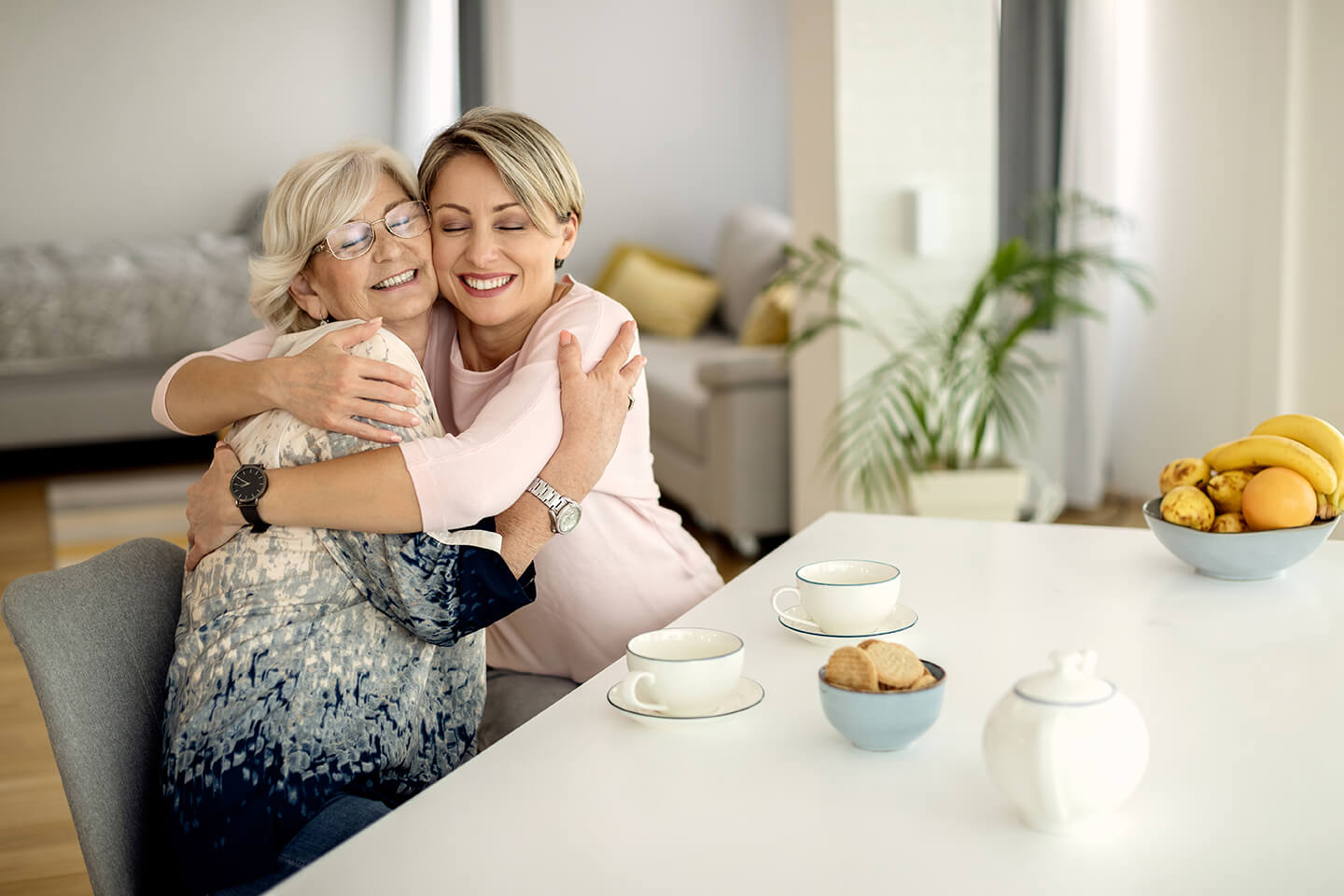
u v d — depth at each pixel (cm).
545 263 156
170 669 126
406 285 155
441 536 123
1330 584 138
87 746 122
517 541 135
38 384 576
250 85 771
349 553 125
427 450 124
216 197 774
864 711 95
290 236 151
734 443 409
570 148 693
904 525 175
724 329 603
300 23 773
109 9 743
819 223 386
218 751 117
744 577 151
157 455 630
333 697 121
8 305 576
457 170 150
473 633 140
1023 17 471
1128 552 155
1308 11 381
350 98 787
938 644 123
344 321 142
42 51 736
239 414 133
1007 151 481
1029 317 349
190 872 117
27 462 620
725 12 704
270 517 122
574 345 139
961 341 367
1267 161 395
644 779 96
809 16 379
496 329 162
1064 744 81
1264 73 395
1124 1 461
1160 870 79
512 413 134
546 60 684
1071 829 84
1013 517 355
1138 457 480
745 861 82
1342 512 140
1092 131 458
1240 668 114
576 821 89
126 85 752
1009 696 86
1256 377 407
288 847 112
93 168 753
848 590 121
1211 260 431
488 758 101
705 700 104
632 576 168
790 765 97
